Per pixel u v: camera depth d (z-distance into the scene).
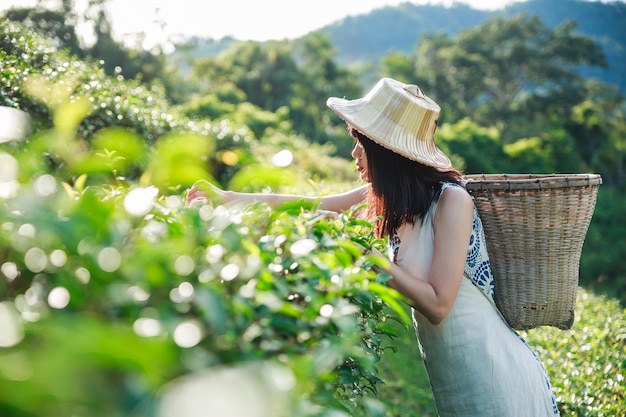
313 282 1.36
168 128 7.61
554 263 2.30
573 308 2.41
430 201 2.22
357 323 1.62
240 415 0.63
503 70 65.50
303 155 16.95
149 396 0.67
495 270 2.38
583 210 2.29
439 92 66.81
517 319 2.38
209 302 0.95
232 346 1.02
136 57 42.72
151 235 1.12
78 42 37.66
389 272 2.06
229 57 63.28
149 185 1.14
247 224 1.46
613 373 4.41
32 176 1.17
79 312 0.89
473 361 2.23
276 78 61.25
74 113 1.20
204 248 1.21
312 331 1.22
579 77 65.31
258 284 1.20
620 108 61.38
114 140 1.19
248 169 1.32
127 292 0.90
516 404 2.24
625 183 48.38
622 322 6.24
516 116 61.28
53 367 0.62
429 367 2.37
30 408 0.63
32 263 0.94
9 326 0.71
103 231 0.97
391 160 2.21
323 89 62.22
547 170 42.44
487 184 2.30
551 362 4.66
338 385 1.72
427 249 2.22
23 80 4.86
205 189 1.92
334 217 1.98
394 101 2.20
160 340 0.78
